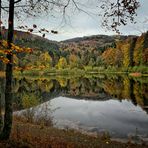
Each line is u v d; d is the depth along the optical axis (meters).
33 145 10.48
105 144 14.51
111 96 43.94
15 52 7.83
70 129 19.47
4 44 7.44
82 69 150.38
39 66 8.88
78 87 62.16
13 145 9.50
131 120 24.22
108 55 151.88
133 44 123.38
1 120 10.12
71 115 26.86
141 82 68.50
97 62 153.12
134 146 14.93
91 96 45.28
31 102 23.78
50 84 70.62
